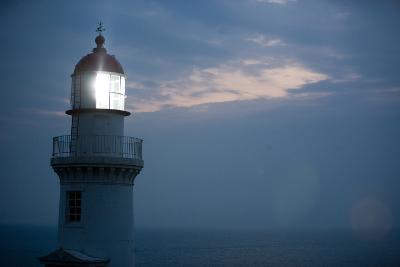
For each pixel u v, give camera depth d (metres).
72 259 21.05
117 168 22.34
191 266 123.44
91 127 22.66
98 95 22.89
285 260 142.00
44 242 193.88
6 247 162.50
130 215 22.95
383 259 146.00
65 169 22.39
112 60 23.61
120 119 23.25
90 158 21.94
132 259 22.91
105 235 22.09
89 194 22.14
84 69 22.98
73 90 23.30
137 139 23.48
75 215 22.44
